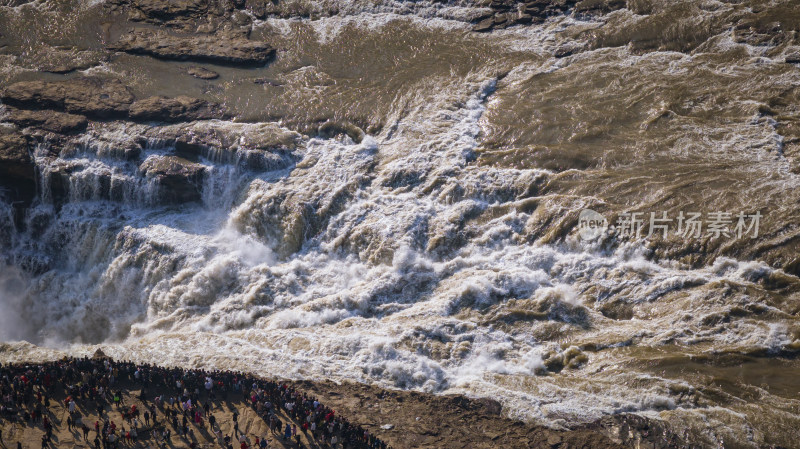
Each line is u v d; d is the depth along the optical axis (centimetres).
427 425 5750
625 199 7400
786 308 6303
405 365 6278
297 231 7612
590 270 6894
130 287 7600
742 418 5569
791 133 7975
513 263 7062
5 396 5722
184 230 7806
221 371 6147
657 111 8406
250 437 5628
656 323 6394
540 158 7938
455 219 7462
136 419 5672
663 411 5706
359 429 5622
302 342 6612
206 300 7306
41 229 8031
